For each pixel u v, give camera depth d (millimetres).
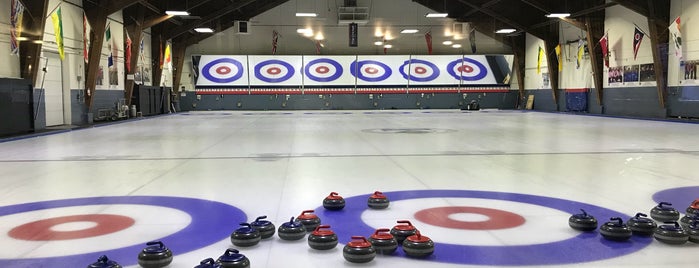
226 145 10617
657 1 18781
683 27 18109
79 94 17578
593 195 5328
